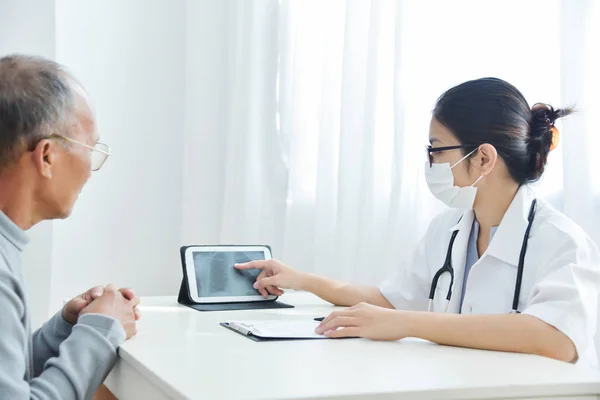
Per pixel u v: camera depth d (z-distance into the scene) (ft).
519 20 6.22
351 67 7.21
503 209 4.90
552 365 3.48
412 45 6.68
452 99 4.83
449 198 4.91
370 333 4.01
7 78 3.63
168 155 9.12
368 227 6.95
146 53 9.06
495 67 6.34
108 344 3.70
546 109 4.89
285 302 5.74
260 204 8.34
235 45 8.52
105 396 5.14
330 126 7.55
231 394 2.77
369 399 2.85
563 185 5.78
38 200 3.78
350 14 7.21
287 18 8.23
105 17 8.93
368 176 6.97
